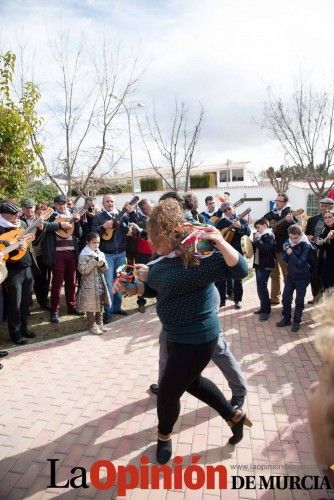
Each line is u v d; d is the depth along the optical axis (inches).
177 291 87.1
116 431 122.2
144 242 260.1
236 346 192.1
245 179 1694.1
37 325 227.8
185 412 131.0
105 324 227.9
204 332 90.4
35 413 133.0
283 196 269.3
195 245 82.0
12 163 262.7
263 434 118.6
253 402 137.5
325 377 37.2
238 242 239.6
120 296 245.4
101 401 140.2
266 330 215.0
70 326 225.0
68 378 158.9
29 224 220.7
